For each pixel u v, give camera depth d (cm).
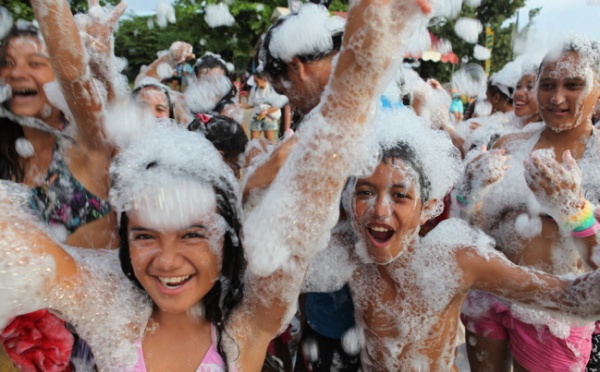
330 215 103
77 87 148
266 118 525
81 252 122
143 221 103
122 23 1352
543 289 128
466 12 455
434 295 136
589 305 120
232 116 318
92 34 182
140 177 104
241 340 114
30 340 113
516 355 173
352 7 88
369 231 131
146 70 318
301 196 101
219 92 321
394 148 128
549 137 175
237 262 115
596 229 128
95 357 109
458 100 468
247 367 115
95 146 159
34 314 113
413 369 142
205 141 117
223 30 1273
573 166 128
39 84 151
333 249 145
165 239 105
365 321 145
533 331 165
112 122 160
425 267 136
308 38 142
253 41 1275
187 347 113
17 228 99
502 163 154
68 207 153
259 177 134
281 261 104
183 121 294
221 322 113
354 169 102
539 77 172
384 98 152
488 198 176
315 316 158
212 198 108
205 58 330
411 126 137
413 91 216
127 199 105
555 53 165
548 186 127
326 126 97
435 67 704
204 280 110
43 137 154
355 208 131
